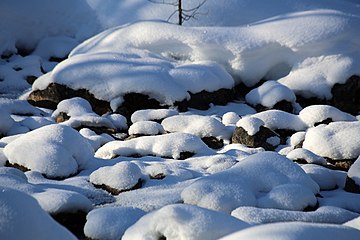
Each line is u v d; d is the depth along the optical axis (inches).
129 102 700.7
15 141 423.8
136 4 960.3
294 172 362.3
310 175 398.0
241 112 709.3
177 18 909.2
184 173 392.5
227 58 782.5
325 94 748.6
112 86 701.3
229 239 188.9
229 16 890.1
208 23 889.5
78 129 587.5
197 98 713.6
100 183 377.1
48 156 402.3
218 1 901.8
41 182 380.8
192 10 895.7
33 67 874.1
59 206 307.7
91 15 984.9
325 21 767.7
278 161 365.7
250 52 767.1
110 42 813.9
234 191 327.9
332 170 429.1
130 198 355.9
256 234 185.6
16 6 967.6
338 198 362.3
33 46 991.6
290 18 785.6
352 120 598.5
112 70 713.0
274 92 703.7
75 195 318.0
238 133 543.8
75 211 315.6
